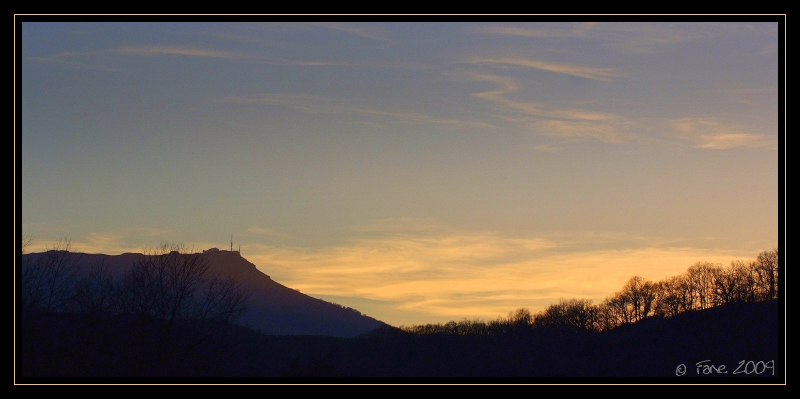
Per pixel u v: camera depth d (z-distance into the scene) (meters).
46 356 75.19
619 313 160.00
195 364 81.75
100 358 77.62
